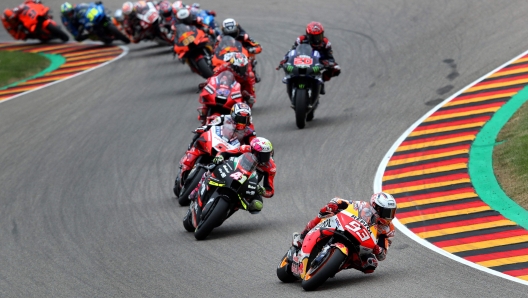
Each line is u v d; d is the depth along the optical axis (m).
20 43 108.12
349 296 30.02
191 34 72.62
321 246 31.92
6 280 36.84
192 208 41.06
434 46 78.62
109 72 87.31
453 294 29.94
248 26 98.38
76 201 50.19
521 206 42.53
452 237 39.03
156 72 85.81
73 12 100.44
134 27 94.69
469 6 88.94
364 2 100.12
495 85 64.94
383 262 35.53
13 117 72.69
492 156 51.03
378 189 47.75
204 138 44.31
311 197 47.09
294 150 56.88
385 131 58.78
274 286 32.22
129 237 42.19
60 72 88.75
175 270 35.78
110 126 67.56
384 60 77.62
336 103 68.19
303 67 59.38
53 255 40.22
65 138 65.19
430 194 46.19
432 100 64.62
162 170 55.34
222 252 38.00
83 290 34.25
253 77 60.12
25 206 50.00
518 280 31.97
